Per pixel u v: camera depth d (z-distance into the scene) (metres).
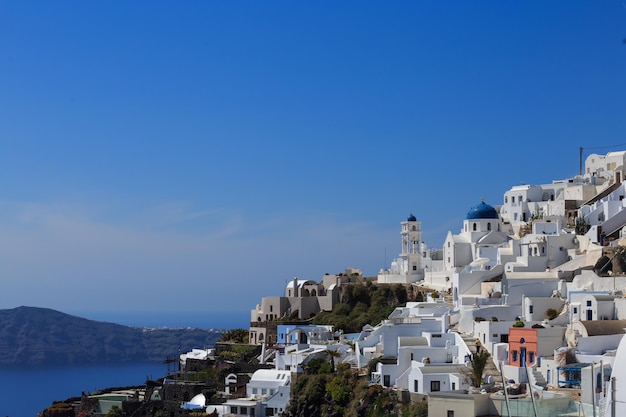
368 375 161.88
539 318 162.75
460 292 187.75
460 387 142.88
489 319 166.38
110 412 192.38
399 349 157.88
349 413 155.75
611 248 174.50
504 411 126.88
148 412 191.50
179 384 194.38
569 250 185.12
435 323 169.75
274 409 172.25
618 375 101.75
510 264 185.62
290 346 197.00
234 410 173.88
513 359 149.75
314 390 164.88
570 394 130.38
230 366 199.50
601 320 147.12
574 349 140.50
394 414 146.38
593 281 164.50
